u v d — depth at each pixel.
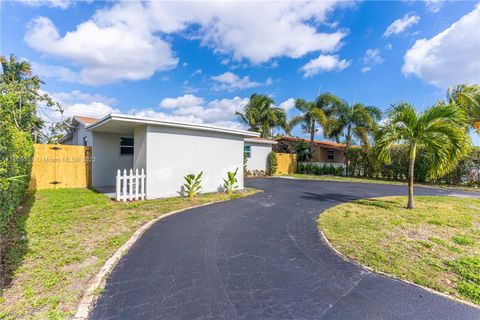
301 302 2.62
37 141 19.34
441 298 2.70
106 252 3.76
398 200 8.70
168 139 8.66
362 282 3.04
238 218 6.04
